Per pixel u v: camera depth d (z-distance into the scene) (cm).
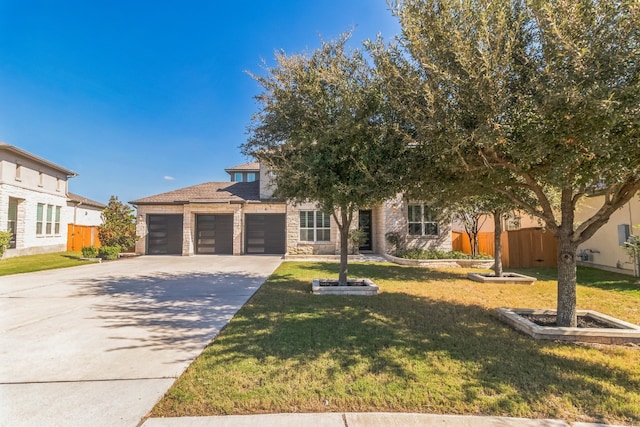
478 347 464
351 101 660
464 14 450
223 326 572
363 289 842
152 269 1388
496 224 1076
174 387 345
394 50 556
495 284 1005
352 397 324
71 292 889
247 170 2683
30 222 2097
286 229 1923
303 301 755
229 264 1559
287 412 300
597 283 997
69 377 373
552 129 411
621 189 497
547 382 358
